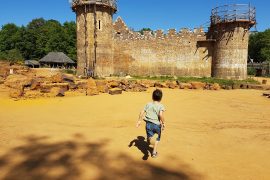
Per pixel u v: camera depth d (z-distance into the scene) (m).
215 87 27.80
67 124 11.20
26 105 15.57
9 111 13.82
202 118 13.19
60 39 92.38
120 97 19.30
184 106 16.83
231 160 7.39
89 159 7.13
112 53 41.97
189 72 43.16
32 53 94.06
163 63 43.25
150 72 43.12
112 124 11.40
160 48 43.19
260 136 9.98
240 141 9.30
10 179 5.79
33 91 17.88
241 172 6.59
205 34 42.78
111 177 6.04
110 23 41.28
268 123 12.28
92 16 40.03
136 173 6.32
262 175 6.44
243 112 15.13
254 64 64.56
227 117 13.57
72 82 20.83
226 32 40.47
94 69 40.22
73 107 15.34
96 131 10.12
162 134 9.95
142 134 9.84
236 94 24.11
